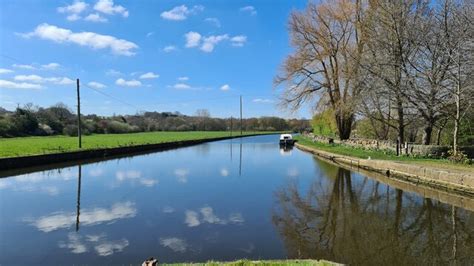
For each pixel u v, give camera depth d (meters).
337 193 16.66
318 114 46.22
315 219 12.05
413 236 10.26
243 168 26.69
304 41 42.00
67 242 9.75
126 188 18.09
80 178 21.72
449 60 23.98
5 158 24.45
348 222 11.70
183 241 9.79
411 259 8.52
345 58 36.50
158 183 19.66
